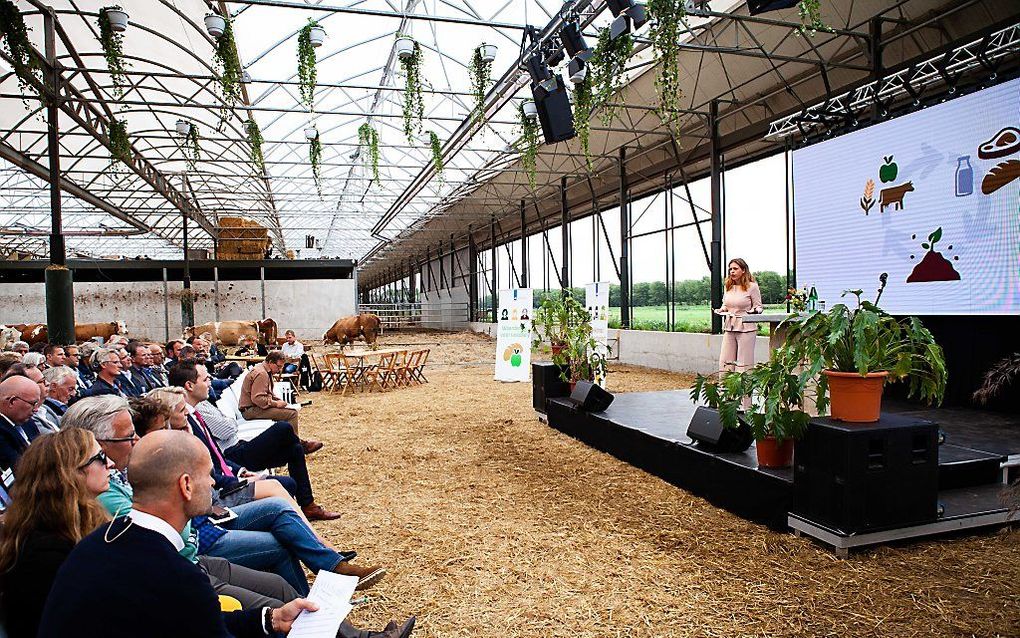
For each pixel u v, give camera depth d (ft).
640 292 50.08
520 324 39.58
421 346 65.77
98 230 85.35
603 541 11.72
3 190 60.54
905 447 10.57
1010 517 9.45
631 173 48.78
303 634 6.18
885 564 10.07
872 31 25.43
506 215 74.79
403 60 29.27
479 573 10.45
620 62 23.25
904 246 20.06
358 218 85.76
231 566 7.85
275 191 66.85
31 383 9.14
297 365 36.50
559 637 8.38
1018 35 20.90
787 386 11.57
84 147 48.83
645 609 9.06
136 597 4.58
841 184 22.33
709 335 38.78
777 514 11.91
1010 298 17.12
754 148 36.55
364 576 9.36
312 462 18.78
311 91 27.48
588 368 23.88
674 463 15.30
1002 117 17.24
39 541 5.35
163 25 30.19
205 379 13.21
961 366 19.95
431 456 19.11
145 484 5.01
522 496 14.73
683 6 20.63
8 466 8.61
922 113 19.42
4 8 22.97
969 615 8.50
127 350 21.99
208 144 50.96
